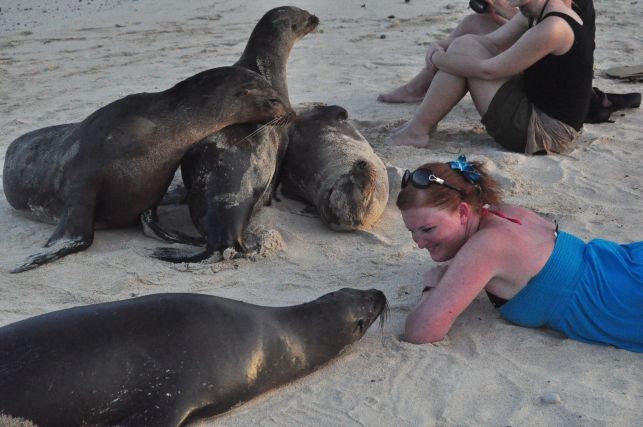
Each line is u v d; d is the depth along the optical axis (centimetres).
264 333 363
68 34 1427
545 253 398
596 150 723
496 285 409
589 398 358
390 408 356
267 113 566
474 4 859
